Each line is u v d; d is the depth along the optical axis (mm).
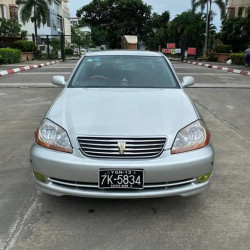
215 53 28906
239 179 3641
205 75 14969
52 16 48531
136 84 3877
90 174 2592
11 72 15281
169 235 2623
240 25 28562
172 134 2711
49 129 2830
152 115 2918
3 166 3990
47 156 2697
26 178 3650
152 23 57438
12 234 2617
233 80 12992
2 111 7062
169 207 3041
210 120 6398
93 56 4465
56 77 4273
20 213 2926
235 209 3012
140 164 2570
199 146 2779
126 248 2463
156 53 4660
